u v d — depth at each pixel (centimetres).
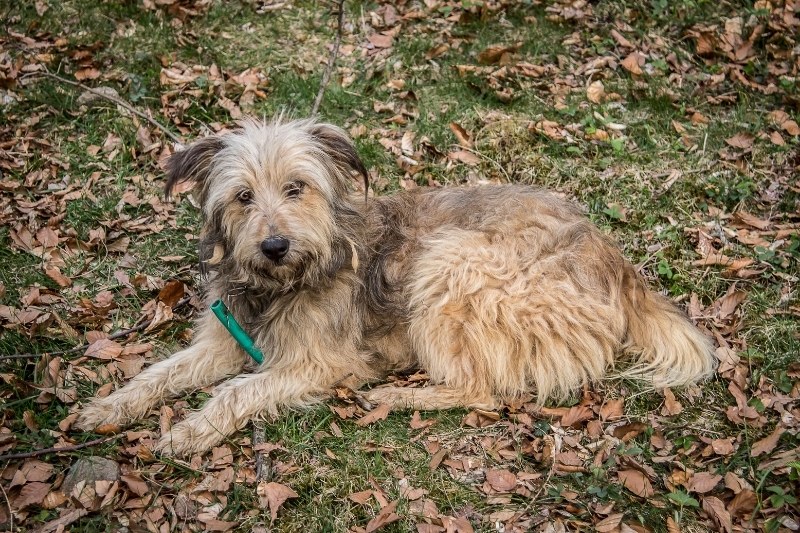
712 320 254
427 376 244
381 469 227
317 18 320
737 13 324
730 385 239
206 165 236
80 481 221
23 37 307
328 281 238
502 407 239
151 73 301
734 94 303
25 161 280
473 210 248
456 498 223
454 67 305
